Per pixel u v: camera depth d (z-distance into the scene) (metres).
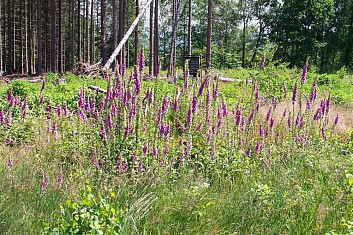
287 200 4.64
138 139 5.75
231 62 52.78
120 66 5.90
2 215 4.10
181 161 5.62
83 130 6.57
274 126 7.98
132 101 5.64
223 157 5.99
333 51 59.72
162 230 3.94
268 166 5.67
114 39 29.75
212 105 6.38
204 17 69.50
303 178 5.43
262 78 14.04
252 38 72.19
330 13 52.94
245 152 6.18
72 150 6.29
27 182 5.07
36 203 4.53
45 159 6.23
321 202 4.76
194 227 4.03
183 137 5.91
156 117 5.86
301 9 52.06
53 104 11.85
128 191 4.64
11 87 15.45
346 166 5.95
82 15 54.69
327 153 6.46
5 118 7.70
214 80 6.84
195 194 4.58
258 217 4.33
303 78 6.64
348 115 11.21
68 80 19.58
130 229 3.78
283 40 53.19
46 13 40.81
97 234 3.33
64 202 4.50
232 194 4.86
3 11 43.88
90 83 17.59
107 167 5.33
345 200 4.71
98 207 3.58
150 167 5.21
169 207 4.24
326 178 5.53
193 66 23.61
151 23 32.00
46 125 8.66
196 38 69.94
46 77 23.23
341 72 31.72
